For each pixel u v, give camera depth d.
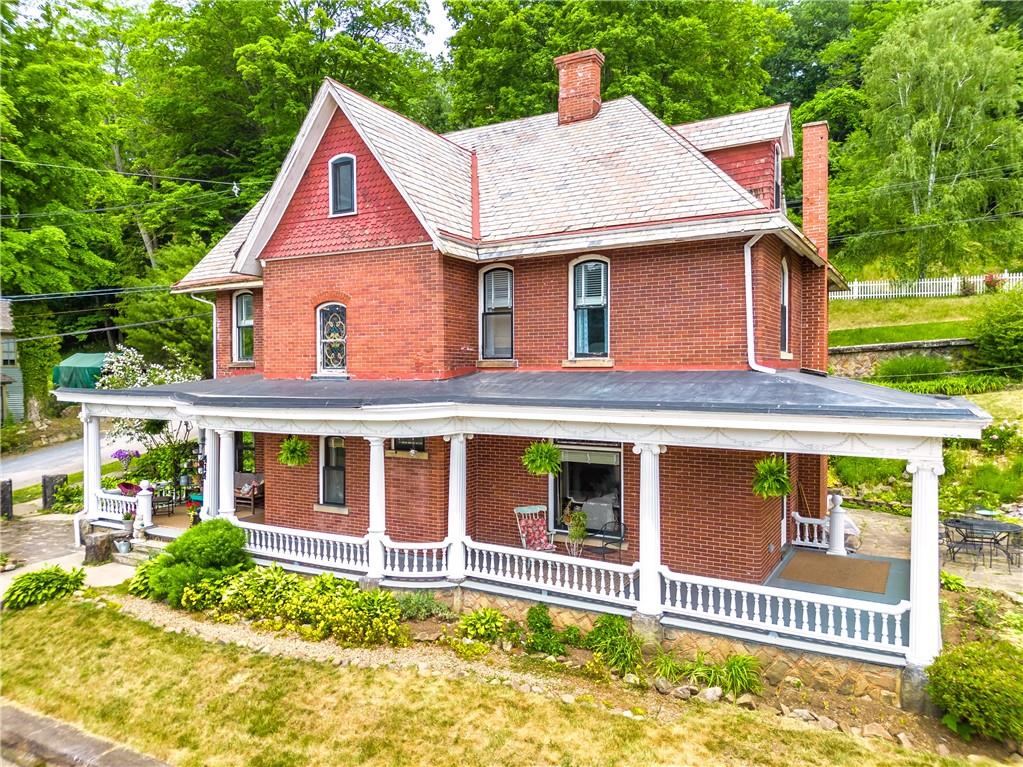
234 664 9.96
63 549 17.08
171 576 12.31
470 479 14.05
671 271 12.70
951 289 30.25
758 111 15.16
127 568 14.98
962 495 18.80
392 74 37.88
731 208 11.91
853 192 35.25
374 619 10.70
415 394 12.25
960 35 33.56
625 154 14.83
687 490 11.88
